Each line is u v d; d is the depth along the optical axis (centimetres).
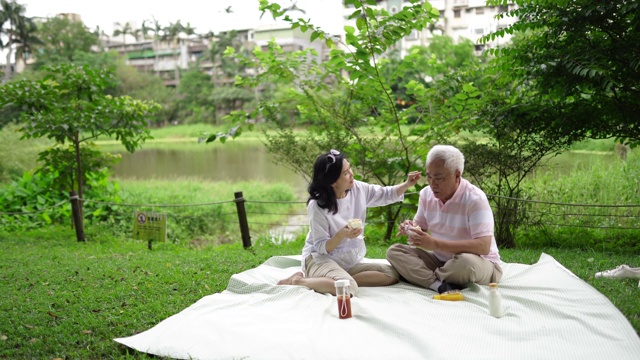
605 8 611
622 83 654
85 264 643
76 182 1045
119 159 1034
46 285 544
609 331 344
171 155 3416
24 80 919
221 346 343
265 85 5828
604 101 679
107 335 389
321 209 446
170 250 789
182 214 1266
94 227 1044
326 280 439
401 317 377
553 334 347
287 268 535
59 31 6581
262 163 2791
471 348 331
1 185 1429
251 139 4634
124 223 1094
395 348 334
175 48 8206
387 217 813
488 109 721
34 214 1065
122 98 951
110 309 449
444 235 457
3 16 5866
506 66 714
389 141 814
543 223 732
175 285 515
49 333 398
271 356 328
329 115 830
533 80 698
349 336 351
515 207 714
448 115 770
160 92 6378
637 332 358
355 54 709
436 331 354
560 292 422
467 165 723
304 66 839
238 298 432
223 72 6931
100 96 952
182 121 6391
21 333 402
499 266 458
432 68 845
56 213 1072
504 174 720
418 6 693
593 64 616
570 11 642
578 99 693
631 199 812
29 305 464
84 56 6116
